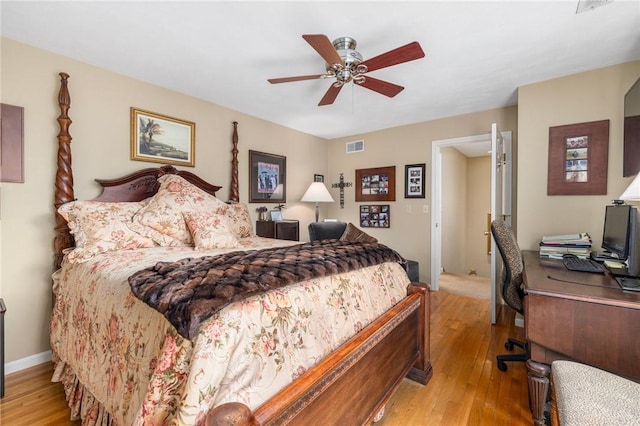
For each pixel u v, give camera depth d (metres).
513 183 3.48
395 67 2.52
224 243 2.33
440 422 1.62
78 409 1.57
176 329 0.90
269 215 4.07
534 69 2.56
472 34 2.04
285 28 1.97
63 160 2.22
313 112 3.75
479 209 6.45
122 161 2.66
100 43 2.16
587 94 2.56
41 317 2.21
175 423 0.80
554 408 1.07
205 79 2.78
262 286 1.09
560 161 2.66
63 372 1.89
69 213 2.12
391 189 4.49
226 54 2.32
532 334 1.46
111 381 1.22
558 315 1.40
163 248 2.24
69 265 1.97
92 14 1.83
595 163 2.52
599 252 2.37
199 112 3.26
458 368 2.16
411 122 4.22
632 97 2.18
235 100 3.32
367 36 2.06
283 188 4.35
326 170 5.20
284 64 2.49
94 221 2.10
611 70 2.46
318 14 1.82
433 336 2.70
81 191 2.42
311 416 1.02
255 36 2.07
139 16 1.85
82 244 2.00
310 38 1.62
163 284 1.08
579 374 1.10
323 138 5.14
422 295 1.99
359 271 1.66
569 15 1.84
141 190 2.71
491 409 1.72
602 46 2.19
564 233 2.65
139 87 2.78
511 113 3.50
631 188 1.54
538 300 1.45
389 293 1.81
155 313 1.08
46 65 2.24
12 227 2.10
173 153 3.03
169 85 2.91
